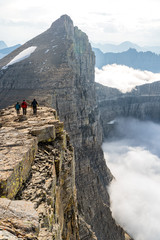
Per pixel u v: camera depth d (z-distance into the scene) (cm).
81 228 4591
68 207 2223
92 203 8869
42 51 13650
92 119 13325
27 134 1672
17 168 1109
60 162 1803
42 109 2938
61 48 12469
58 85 9169
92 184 9750
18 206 817
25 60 13325
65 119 9512
